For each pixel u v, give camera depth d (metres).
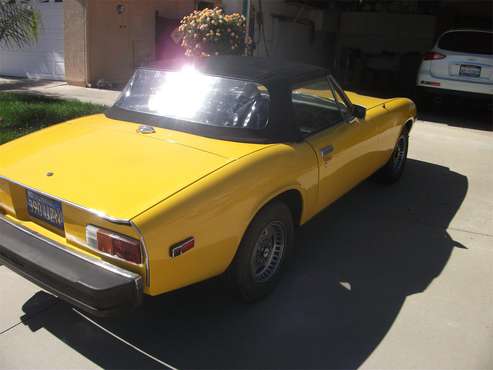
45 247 2.80
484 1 17.23
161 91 3.80
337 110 4.21
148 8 11.49
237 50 7.91
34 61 12.18
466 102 9.82
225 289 3.27
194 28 7.83
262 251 3.43
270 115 3.45
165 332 3.14
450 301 3.54
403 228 4.71
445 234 4.62
